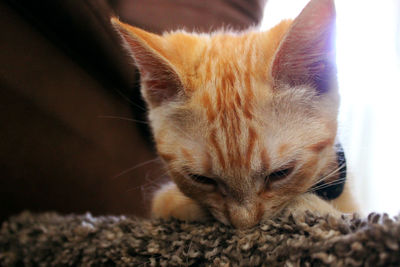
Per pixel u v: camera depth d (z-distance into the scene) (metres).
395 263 0.12
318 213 0.16
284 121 0.17
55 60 0.21
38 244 0.17
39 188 0.19
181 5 0.31
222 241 0.16
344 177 0.20
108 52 0.23
